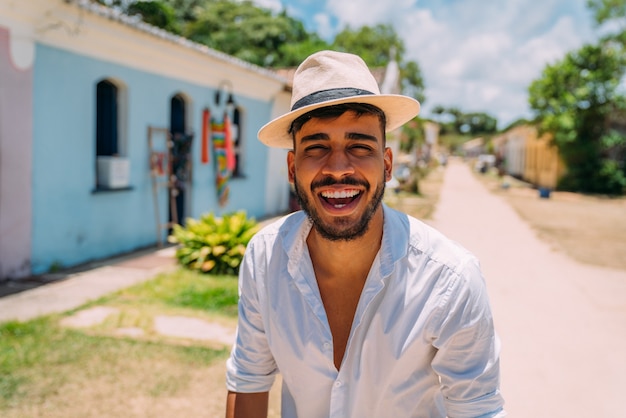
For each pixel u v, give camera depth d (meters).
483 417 1.52
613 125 24.39
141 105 8.05
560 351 4.66
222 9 28.56
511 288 6.81
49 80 6.33
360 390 1.55
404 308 1.49
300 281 1.58
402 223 1.57
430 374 1.58
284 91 12.93
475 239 10.59
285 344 1.61
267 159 12.89
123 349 4.22
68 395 3.49
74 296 5.61
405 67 38.38
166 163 8.73
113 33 7.07
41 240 6.43
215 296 5.76
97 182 7.50
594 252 9.47
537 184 28.28
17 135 5.95
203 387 3.69
